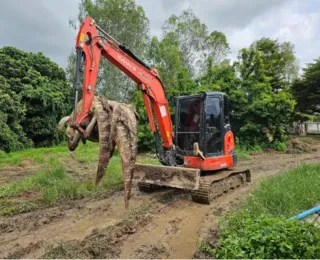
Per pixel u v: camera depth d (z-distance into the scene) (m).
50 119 18.81
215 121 7.00
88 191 7.03
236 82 17.16
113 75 22.23
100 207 5.86
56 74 21.62
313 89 26.02
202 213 5.59
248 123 16.25
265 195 5.38
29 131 17.97
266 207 4.90
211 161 6.71
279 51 32.50
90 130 4.02
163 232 4.64
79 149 15.45
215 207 5.95
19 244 4.16
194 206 6.02
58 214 5.43
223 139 7.12
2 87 15.73
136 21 22.94
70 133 4.24
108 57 5.42
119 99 22.25
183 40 27.98
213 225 4.94
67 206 5.95
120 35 22.31
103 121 3.74
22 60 19.16
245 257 2.96
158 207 5.95
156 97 6.38
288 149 16.67
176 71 21.00
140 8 23.52
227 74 17.61
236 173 7.48
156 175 6.46
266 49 29.59
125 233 4.57
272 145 16.80
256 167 11.55
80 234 4.51
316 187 6.10
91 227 4.81
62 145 19.64
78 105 4.55
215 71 18.08
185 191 7.14
